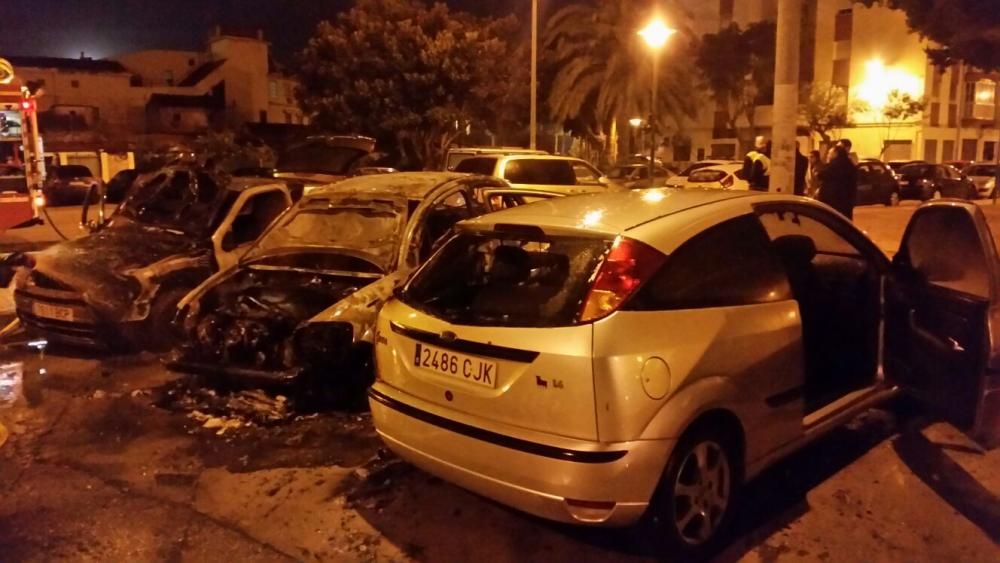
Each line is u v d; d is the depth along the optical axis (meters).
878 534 4.14
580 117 37.00
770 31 44.03
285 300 6.15
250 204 8.28
